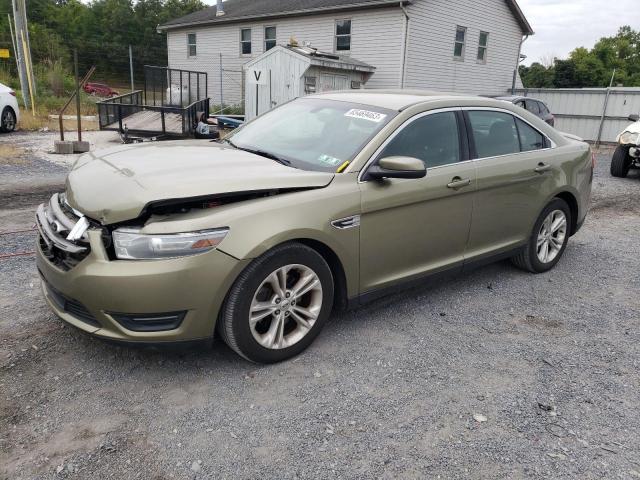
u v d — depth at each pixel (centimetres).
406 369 331
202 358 331
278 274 311
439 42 2058
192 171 316
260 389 302
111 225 283
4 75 2572
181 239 276
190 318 285
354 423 277
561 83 4869
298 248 314
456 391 311
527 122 480
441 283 479
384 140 362
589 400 308
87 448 250
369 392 305
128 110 1443
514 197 452
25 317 371
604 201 895
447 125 406
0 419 266
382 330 381
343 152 359
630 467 254
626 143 1098
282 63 1831
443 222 397
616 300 461
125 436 259
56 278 295
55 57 3534
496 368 338
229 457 248
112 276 271
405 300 437
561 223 518
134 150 377
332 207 326
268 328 327
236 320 299
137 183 294
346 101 418
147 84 1673
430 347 360
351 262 345
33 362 317
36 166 990
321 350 348
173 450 251
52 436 257
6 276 443
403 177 335
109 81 4506
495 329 393
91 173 327
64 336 348
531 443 268
